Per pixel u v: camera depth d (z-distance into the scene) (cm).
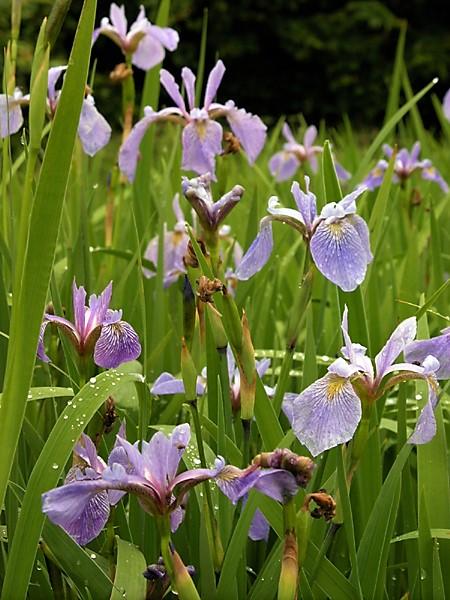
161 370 89
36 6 340
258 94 527
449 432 83
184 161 94
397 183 133
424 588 65
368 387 59
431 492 67
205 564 61
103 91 406
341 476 59
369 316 90
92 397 60
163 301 95
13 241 73
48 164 54
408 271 101
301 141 188
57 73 95
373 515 63
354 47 498
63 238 116
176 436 54
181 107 96
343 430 57
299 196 67
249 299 96
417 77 494
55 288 76
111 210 111
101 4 338
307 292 67
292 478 52
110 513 62
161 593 58
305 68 520
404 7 509
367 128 484
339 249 64
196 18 499
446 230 139
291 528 54
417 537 67
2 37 327
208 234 70
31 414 78
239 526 60
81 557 60
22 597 57
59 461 58
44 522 59
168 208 112
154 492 54
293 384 92
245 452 65
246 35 510
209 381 73
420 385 69
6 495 65
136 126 96
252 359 63
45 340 92
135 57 114
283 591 53
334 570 62
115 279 108
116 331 66
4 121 88
